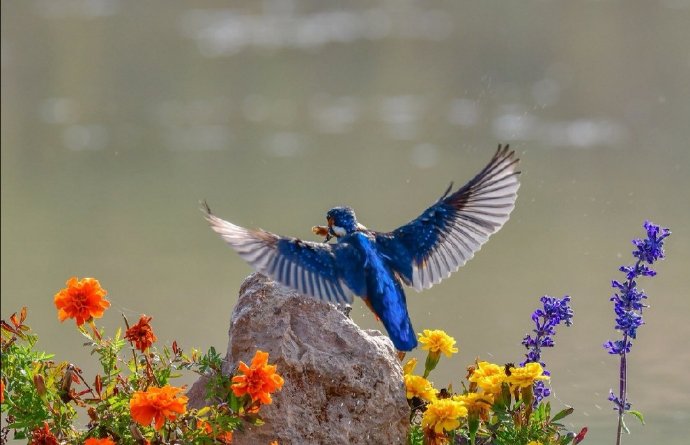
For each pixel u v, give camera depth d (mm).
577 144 21625
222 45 33281
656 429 9273
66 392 6840
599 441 9055
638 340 11742
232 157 22188
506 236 16281
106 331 12930
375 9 37031
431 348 7422
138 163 22156
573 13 34062
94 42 34125
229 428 6602
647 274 7270
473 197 6816
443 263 6773
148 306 13805
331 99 26766
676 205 17312
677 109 23719
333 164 20953
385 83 27500
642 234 15867
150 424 6785
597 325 12430
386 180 19453
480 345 11945
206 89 28391
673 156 20516
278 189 19203
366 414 6992
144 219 18156
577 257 15086
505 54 29203
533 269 14711
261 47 32500
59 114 26656
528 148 21438
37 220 18312
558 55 28797
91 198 19688
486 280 14328
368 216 16938
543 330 7570
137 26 36406
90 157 22703
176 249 16578
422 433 7332
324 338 7074
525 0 36344
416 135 22984
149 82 29234
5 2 39625
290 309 7117
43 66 31328
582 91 25500
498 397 7090
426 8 36469
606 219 16750
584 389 10391
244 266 15773
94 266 15625
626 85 25578
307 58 30844
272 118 25281
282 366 6930
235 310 7262
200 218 18219
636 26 31594
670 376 10617
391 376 7090
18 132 25094
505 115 24016
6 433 6926
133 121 25719
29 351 6938
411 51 30594
